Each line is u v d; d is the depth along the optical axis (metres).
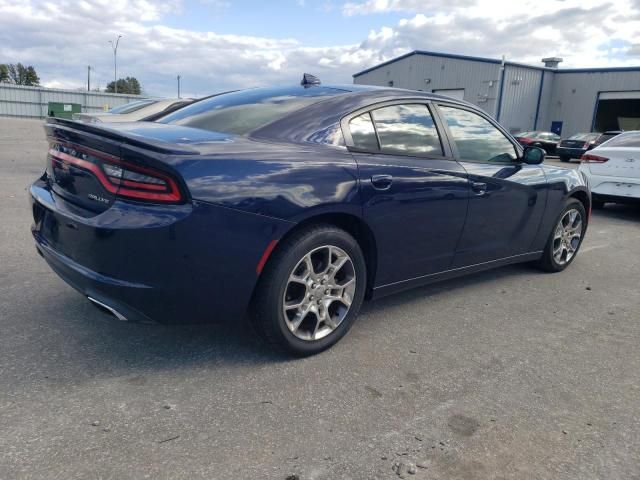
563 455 2.22
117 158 2.46
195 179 2.41
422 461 2.13
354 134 3.14
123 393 2.51
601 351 3.27
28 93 46.22
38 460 2.01
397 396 2.62
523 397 2.67
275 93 3.47
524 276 4.83
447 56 35.78
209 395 2.54
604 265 5.39
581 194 4.98
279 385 2.66
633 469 2.16
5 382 2.55
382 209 3.09
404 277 3.45
